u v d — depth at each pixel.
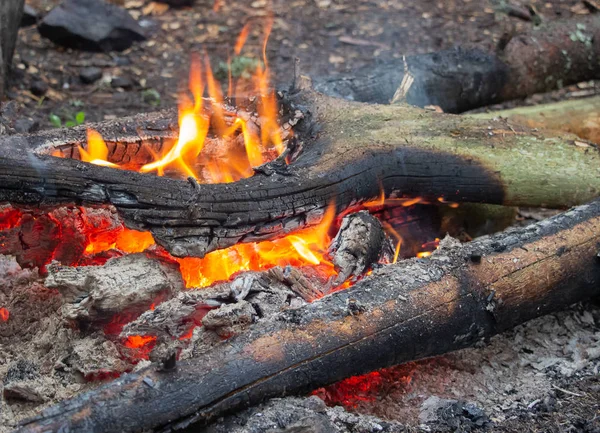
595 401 1.32
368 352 1.28
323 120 1.50
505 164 1.49
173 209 1.32
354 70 1.74
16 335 1.35
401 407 1.33
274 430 1.22
